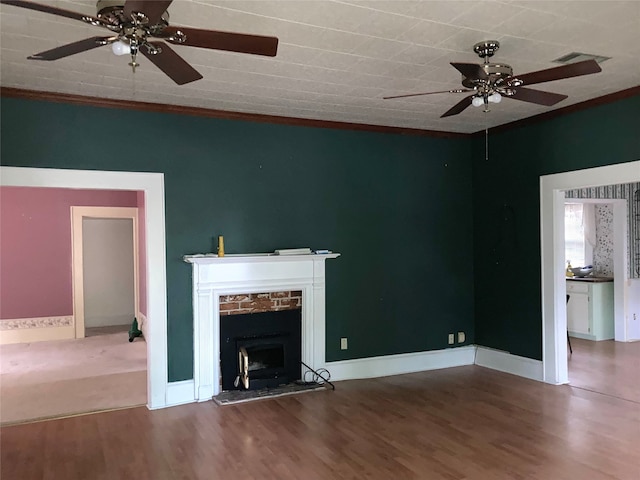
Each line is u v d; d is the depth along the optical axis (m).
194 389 4.79
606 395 4.83
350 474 3.27
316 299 5.29
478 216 6.12
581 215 8.49
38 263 7.81
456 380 5.43
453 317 6.10
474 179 6.17
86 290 9.45
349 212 5.53
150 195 4.64
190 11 2.76
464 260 6.17
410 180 5.86
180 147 4.76
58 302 7.92
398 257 5.79
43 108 4.27
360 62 3.60
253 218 5.07
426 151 5.95
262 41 2.39
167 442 3.82
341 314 5.48
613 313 7.46
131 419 4.34
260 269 5.01
